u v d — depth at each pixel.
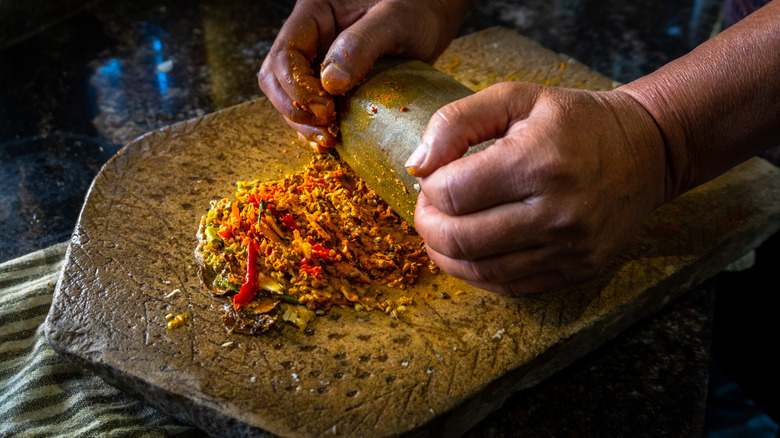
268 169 0.49
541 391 0.42
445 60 0.58
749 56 0.38
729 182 0.49
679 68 0.39
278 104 0.46
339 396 0.38
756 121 0.39
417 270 0.43
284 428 0.36
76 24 0.70
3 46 0.66
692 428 0.41
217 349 0.39
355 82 0.44
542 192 0.35
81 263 0.43
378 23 0.45
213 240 0.43
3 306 0.45
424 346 0.40
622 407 0.41
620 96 0.39
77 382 0.42
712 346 0.60
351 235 0.44
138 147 0.49
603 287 0.43
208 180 0.48
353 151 0.45
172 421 0.40
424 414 0.37
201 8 0.74
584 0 0.80
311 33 0.47
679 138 0.39
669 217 0.47
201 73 0.65
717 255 0.46
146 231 0.44
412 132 0.42
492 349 0.40
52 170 0.55
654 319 0.45
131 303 0.41
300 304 0.41
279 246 0.43
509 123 0.38
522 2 0.79
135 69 0.65
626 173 0.37
